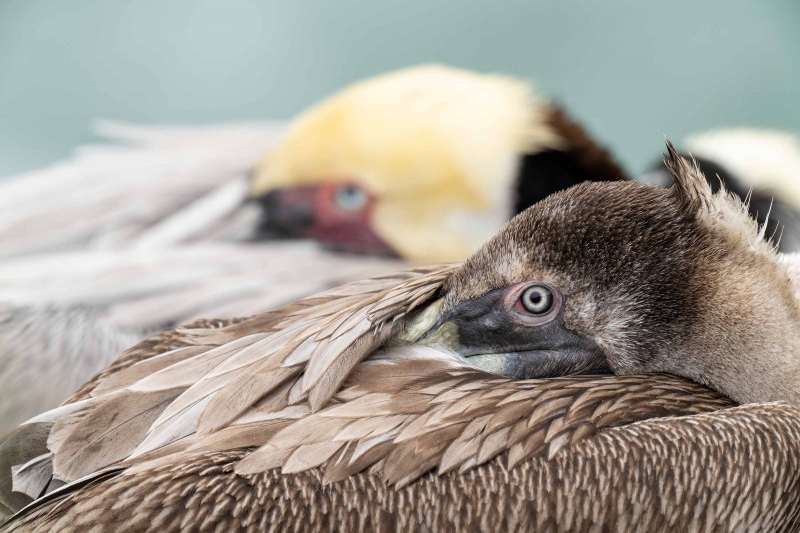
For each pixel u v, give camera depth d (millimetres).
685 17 7727
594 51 7699
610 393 3180
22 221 6371
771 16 7648
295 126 6797
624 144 7453
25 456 3285
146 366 3488
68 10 7645
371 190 6590
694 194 3508
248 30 7816
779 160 6863
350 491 2822
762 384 3467
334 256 6453
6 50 7621
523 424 2984
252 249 6484
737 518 2973
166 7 7703
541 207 3619
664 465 2914
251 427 3023
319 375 3125
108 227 6410
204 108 7555
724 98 7664
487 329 3596
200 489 2807
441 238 6559
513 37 7531
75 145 7133
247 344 3449
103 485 2889
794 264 3881
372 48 7707
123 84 7621
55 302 5559
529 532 2830
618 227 3477
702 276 3451
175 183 6703
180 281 5832
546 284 3549
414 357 3312
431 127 6656
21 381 5273
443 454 2898
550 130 6773
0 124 7312
